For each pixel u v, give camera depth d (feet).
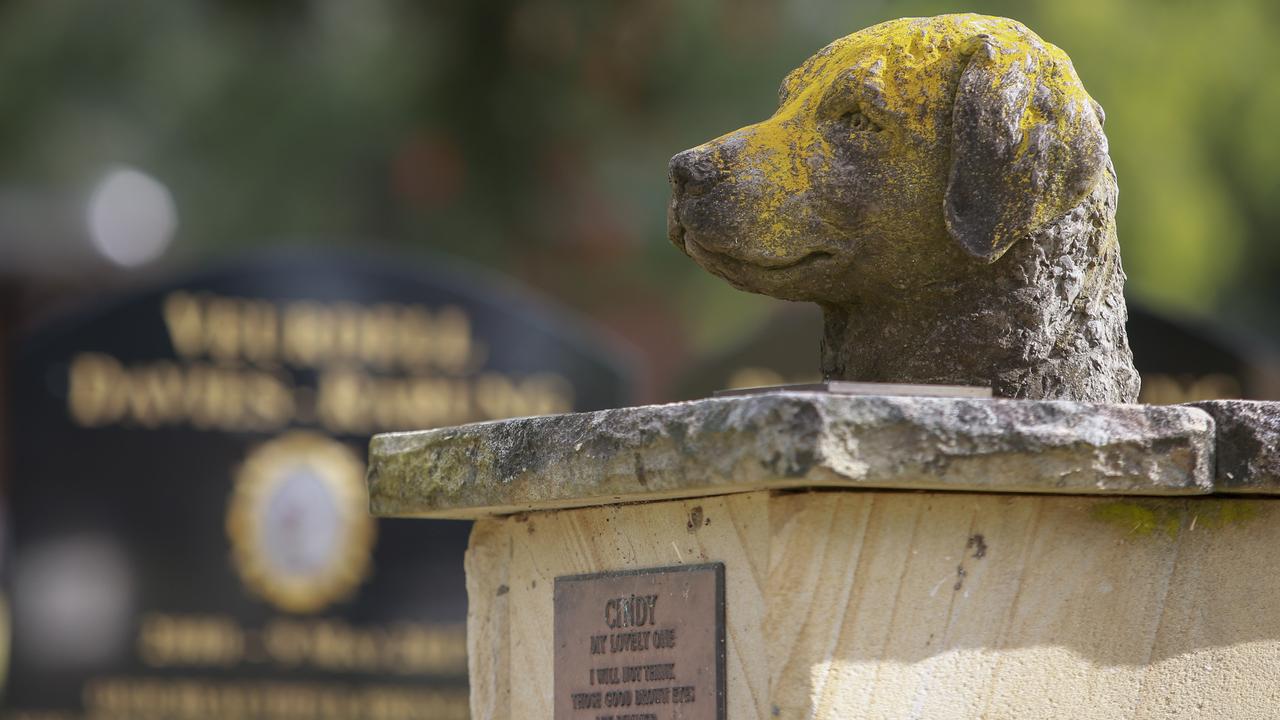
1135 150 37.68
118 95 42.04
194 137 40.96
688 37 40.01
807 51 39.93
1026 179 11.73
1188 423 11.16
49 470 25.52
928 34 12.30
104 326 25.62
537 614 12.91
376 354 25.85
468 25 40.09
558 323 26.35
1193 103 39.29
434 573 25.70
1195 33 39.27
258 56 40.60
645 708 11.82
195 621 25.41
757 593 11.12
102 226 38.42
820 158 12.28
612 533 12.26
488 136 40.45
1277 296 43.96
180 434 25.53
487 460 12.25
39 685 25.36
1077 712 11.44
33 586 25.40
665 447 11.03
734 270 12.53
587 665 12.28
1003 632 11.32
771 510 11.02
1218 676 11.73
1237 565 11.80
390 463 13.15
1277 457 11.31
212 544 25.40
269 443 25.54
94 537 25.41
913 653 11.14
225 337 25.62
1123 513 11.61
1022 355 12.47
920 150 12.14
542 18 40.01
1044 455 10.83
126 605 25.40
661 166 40.50
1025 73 11.89
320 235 40.01
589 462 11.45
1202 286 38.32
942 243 12.28
